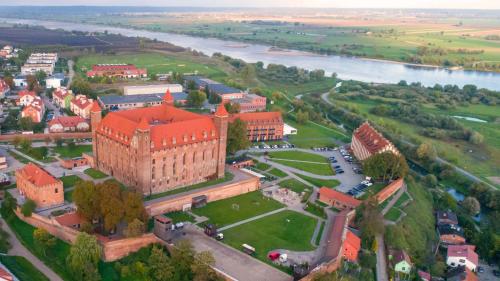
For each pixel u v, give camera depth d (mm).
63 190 185625
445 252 190250
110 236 160375
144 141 184500
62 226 161500
